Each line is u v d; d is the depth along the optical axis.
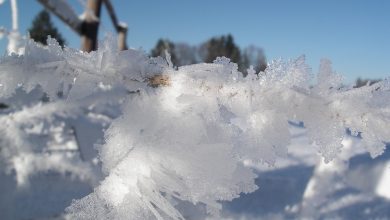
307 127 0.20
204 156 0.21
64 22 1.18
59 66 0.21
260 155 0.21
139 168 0.21
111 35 0.22
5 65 0.22
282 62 0.21
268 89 0.20
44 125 0.65
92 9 1.27
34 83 0.22
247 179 0.22
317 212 0.66
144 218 0.21
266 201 0.71
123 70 0.21
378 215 0.65
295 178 0.82
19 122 0.57
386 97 0.20
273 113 0.20
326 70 0.20
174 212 0.21
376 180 0.75
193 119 0.21
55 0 1.11
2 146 0.57
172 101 0.22
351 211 0.67
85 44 1.26
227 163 0.21
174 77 0.22
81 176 0.56
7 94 0.22
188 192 0.21
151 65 0.22
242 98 0.21
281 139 0.20
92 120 0.72
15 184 0.54
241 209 0.67
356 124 0.20
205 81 0.21
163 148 0.21
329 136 0.20
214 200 0.22
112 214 0.21
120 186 0.21
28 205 0.50
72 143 0.65
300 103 0.20
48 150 0.61
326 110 0.20
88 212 0.21
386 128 0.19
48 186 0.55
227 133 0.21
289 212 0.68
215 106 0.21
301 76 0.20
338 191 0.73
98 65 0.21
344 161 0.79
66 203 0.49
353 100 0.20
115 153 0.21
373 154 0.19
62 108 0.56
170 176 0.21
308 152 0.98
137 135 0.21
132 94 0.22
